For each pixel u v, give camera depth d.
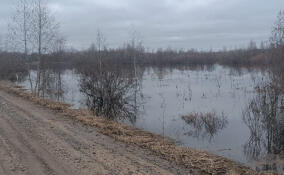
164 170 5.01
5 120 8.95
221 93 18.61
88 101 14.48
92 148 6.23
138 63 27.14
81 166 5.11
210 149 7.64
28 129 7.82
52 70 24.27
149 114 12.76
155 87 22.88
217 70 43.19
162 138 8.02
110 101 13.50
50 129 7.89
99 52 16.31
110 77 13.72
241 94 17.84
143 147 6.45
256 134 9.14
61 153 5.82
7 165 5.08
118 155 5.79
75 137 7.13
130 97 15.89
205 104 14.99
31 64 23.09
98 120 9.11
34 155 5.66
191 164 5.35
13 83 24.64
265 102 9.91
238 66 44.31
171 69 43.59
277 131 9.03
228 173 5.03
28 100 13.66
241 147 7.95
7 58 28.52
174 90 20.83
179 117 11.95
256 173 5.34
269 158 7.07
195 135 9.19
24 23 19.89
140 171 4.94
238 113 12.46
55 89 20.62
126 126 8.84
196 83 25.64
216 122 10.38
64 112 10.44
